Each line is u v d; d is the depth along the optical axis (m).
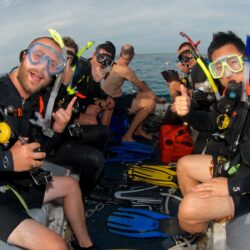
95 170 1.76
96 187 1.97
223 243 1.28
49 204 1.48
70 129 1.66
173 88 2.57
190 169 1.51
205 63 1.68
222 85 1.53
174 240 1.54
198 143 1.90
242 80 1.38
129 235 1.57
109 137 2.05
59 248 1.11
